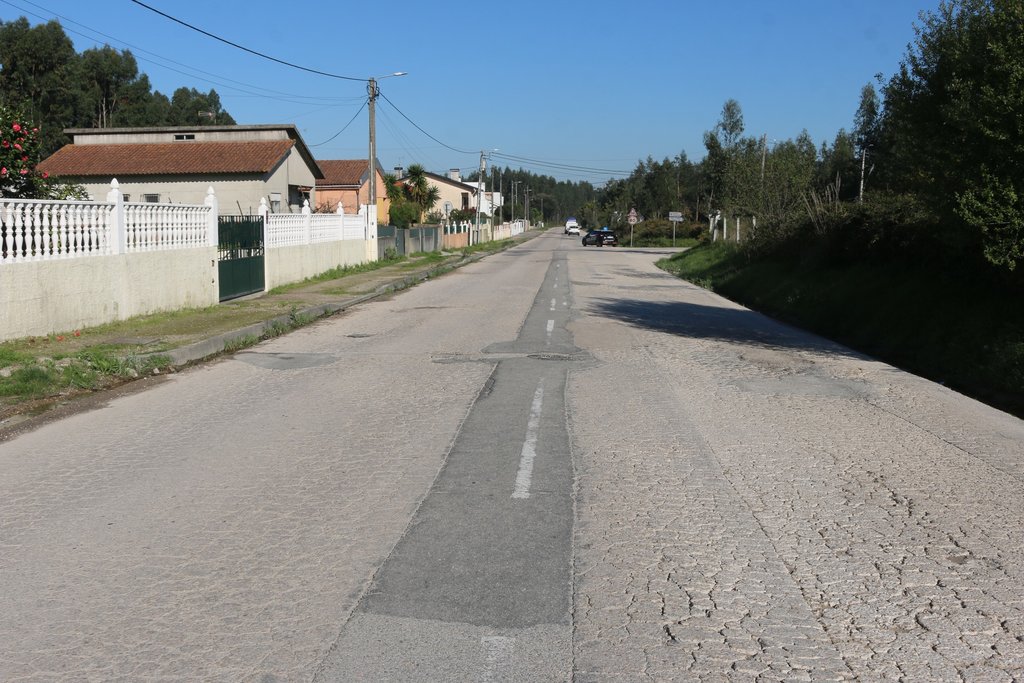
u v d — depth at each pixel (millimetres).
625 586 4605
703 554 5062
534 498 6055
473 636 4039
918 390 10586
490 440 7711
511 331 15664
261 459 7086
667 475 6652
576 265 41406
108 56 72875
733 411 9133
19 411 8930
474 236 72812
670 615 4277
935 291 15117
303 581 4633
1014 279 12383
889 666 3801
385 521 5578
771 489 6340
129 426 8328
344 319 17750
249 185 35875
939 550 5180
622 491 6238
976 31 11445
